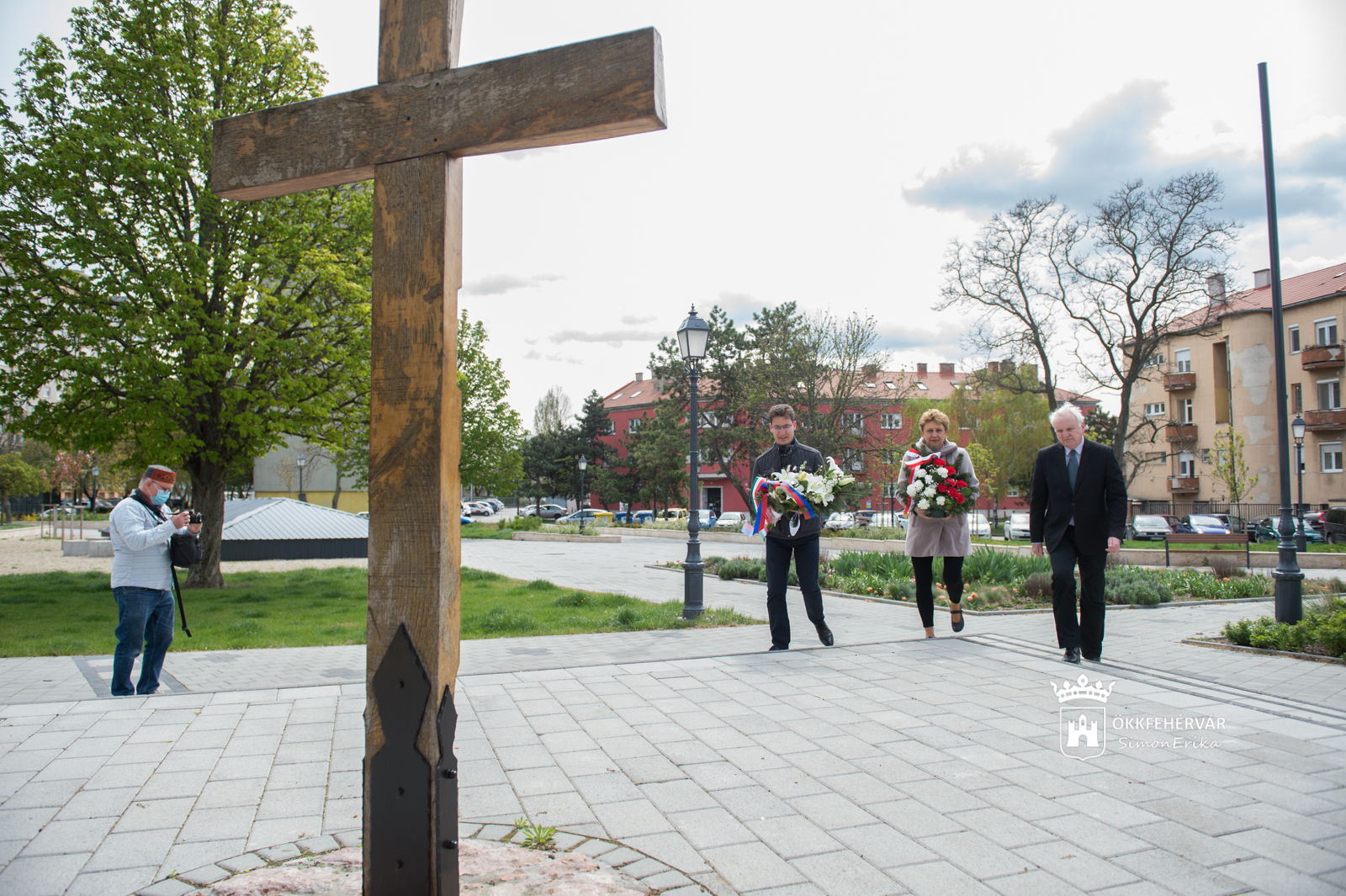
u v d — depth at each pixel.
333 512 24.44
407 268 2.27
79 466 53.66
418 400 2.22
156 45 13.86
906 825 2.96
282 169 2.47
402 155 2.31
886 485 37.69
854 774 3.52
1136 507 45.94
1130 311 30.77
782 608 6.46
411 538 2.20
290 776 3.62
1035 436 43.31
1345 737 4.05
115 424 13.11
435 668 2.16
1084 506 5.92
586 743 4.01
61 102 13.53
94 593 14.05
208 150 13.59
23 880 2.56
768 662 5.90
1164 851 2.73
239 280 13.53
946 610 10.09
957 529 6.93
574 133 2.17
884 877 2.55
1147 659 6.48
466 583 15.20
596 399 64.25
